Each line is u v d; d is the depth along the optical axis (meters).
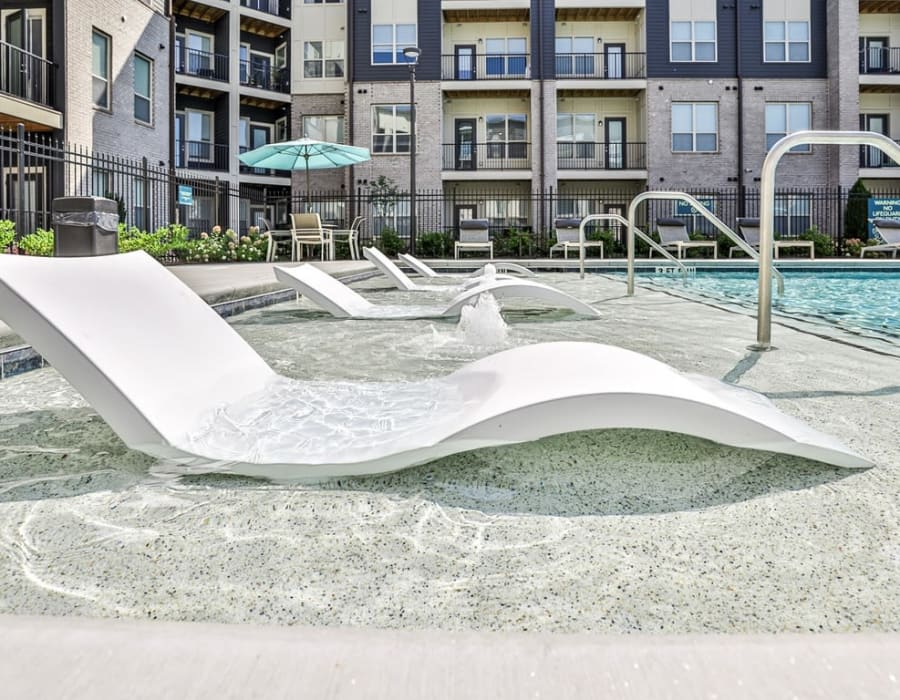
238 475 1.03
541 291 3.35
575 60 17.55
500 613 0.65
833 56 16.42
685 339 2.62
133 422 1.06
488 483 1.01
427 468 1.07
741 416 0.98
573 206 17.72
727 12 16.64
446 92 17.25
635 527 0.85
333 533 0.84
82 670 0.48
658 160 16.72
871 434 1.25
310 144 13.29
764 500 0.93
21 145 7.22
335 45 18.30
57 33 10.33
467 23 17.62
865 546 0.78
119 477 1.04
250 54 20.89
